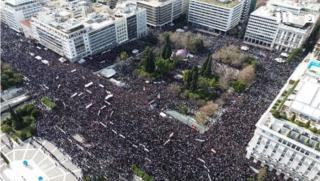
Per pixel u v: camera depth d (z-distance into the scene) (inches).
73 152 6811.0
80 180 6323.8
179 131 7273.6
